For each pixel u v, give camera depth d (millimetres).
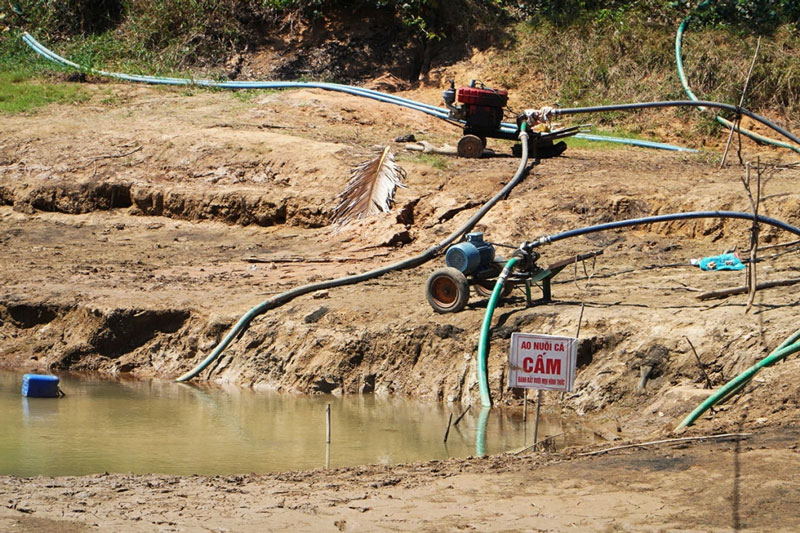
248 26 59719
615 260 31391
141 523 13234
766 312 23078
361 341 26219
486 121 41031
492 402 23938
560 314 24719
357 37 58188
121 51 58594
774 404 19422
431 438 20688
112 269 34250
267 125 45781
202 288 31516
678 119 50375
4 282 32750
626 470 15398
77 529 12961
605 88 53219
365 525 13008
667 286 27406
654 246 32469
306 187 39406
